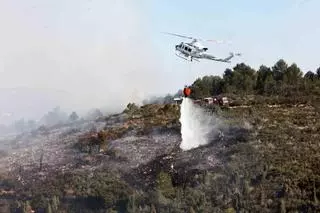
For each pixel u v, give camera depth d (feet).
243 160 199.21
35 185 221.05
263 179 184.24
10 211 202.80
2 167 255.50
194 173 200.95
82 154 250.78
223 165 200.03
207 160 208.54
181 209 177.37
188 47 206.80
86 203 196.75
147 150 236.43
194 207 177.68
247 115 258.16
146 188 200.64
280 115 254.06
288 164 191.62
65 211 194.80
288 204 168.96
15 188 223.92
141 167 219.41
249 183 185.26
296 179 180.45
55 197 199.62
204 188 187.83
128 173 216.13
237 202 176.04
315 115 250.37
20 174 240.12
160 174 194.18
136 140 251.60
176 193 187.52
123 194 193.77
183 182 198.59
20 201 208.13
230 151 209.26
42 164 249.14
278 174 185.78
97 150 250.16
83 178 215.51
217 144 224.94
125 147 244.22
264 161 195.93
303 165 189.47
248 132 228.22
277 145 208.95
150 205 181.88
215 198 181.27
